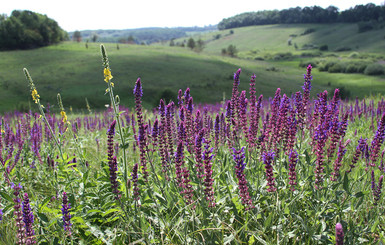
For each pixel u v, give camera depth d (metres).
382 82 90.50
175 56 116.00
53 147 6.52
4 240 3.35
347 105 11.06
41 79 70.88
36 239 3.14
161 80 74.75
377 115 8.55
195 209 3.60
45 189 5.05
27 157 6.56
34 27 139.00
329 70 120.75
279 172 4.11
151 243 3.15
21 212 3.15
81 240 3.24
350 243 3.12
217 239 3.24
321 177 3.81
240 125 4.96
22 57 105.38
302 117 4.68
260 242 3.30
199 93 63.69
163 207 3.71
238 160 3.44
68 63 92.69
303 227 3.35
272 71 113.00
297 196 3.69
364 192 3.48
